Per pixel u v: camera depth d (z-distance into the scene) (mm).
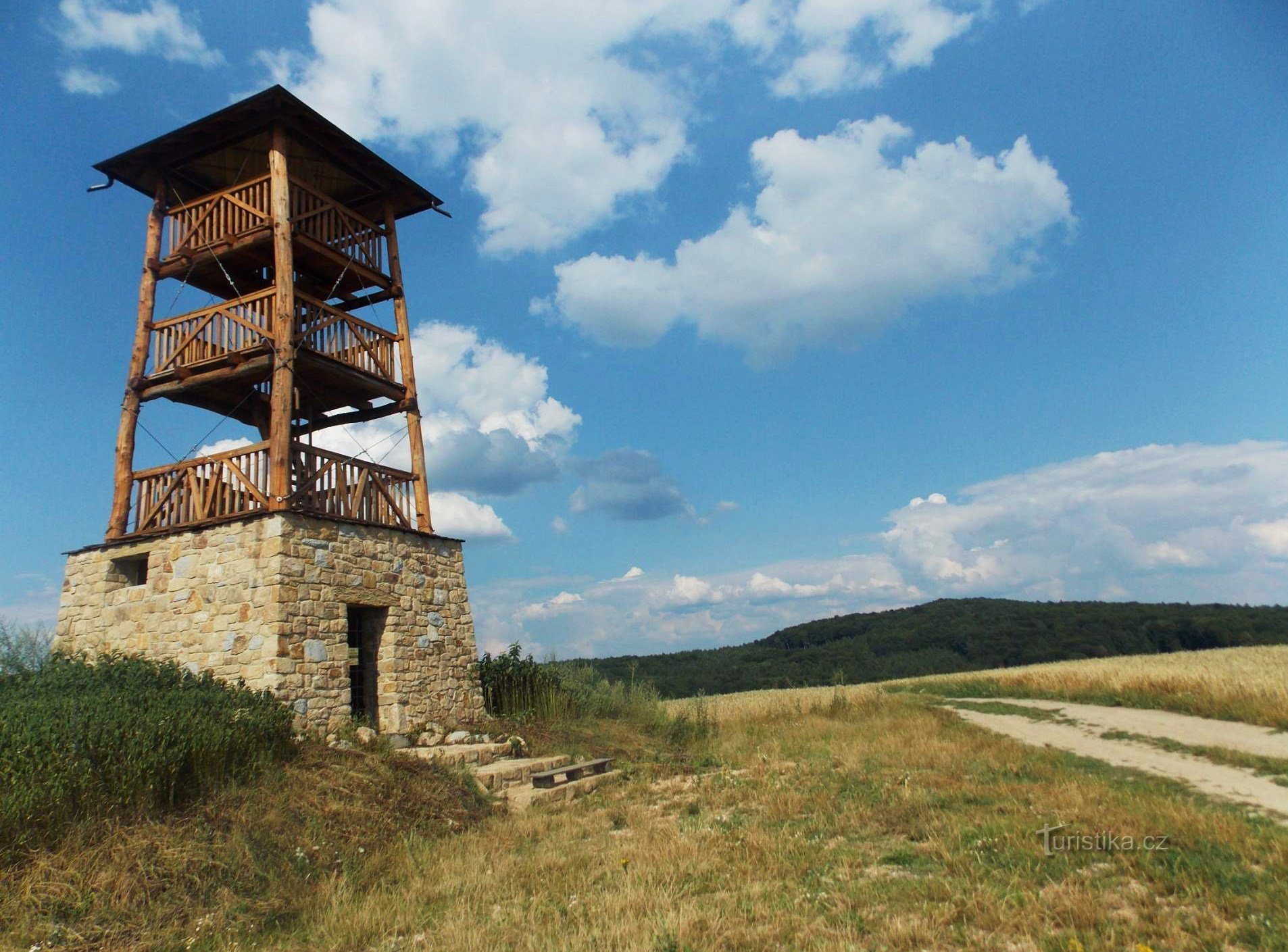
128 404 13703
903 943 5121
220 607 11898
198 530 12461
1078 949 4762
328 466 13375
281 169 13359
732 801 10250
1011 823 7586
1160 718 16891
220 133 14016
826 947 5090
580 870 7598
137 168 14398
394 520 14531
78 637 13273
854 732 16609
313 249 13992
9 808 6773
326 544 12523
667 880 6863
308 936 6492
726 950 5301
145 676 10742
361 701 13398
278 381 12406
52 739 7621
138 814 7602
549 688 17656
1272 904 5270
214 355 13336
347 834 8727
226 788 8617
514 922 6289
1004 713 19812
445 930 6176
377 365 14867
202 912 6684
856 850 7488
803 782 11055
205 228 14062
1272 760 11094
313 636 11836
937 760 12023
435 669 14352
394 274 16188
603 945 5441
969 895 5824
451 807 10328
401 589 13977
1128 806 8094
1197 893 5590
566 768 12711
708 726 18547
